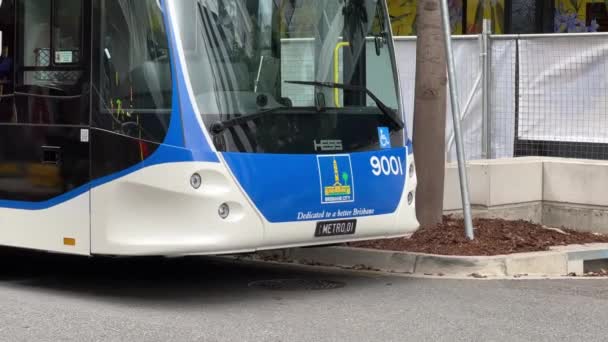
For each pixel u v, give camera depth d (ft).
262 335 23.12
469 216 33.68
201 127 25.68
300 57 27.99
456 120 33.40
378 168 29.19
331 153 28.04
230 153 25.96
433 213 35.55
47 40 28.19
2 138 29.19
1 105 29.27
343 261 33.06
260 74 27.04
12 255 34.63
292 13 28.02
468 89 44.06
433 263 31.50
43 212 28.14
